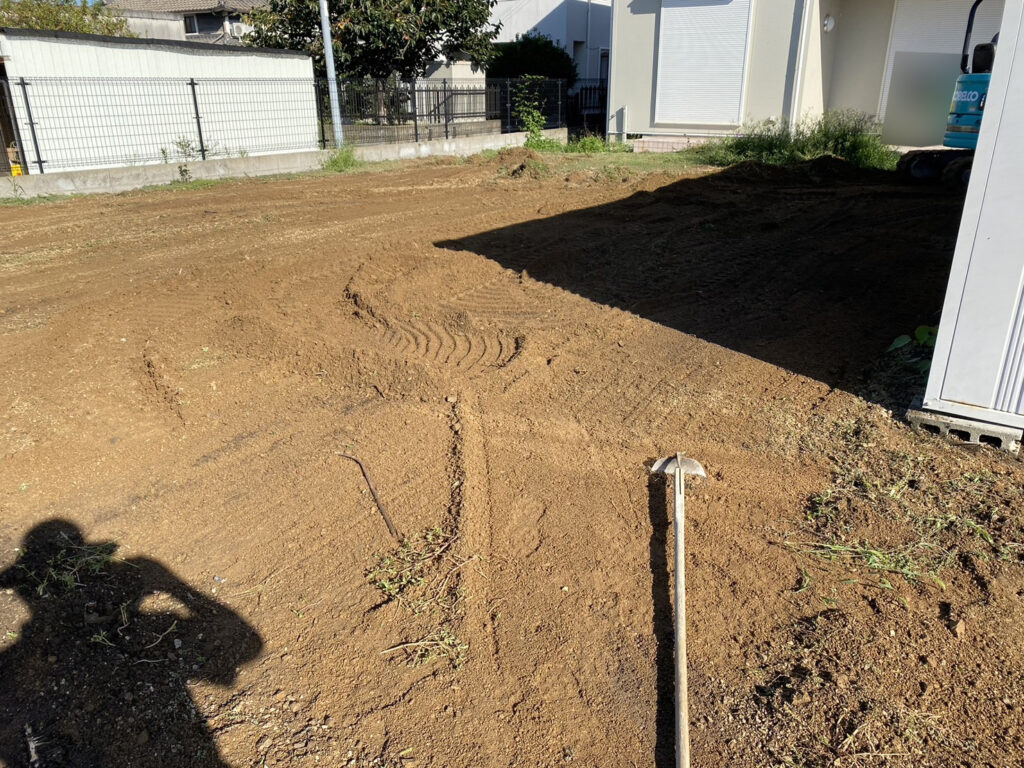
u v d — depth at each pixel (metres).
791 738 2.18
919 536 3.00
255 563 2.96
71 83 11.86
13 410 4.15
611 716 2.29
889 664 2.40
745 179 12.77
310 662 2.50
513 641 2.57
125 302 5.98
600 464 3.59
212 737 2.23
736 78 17.00
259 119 14.93
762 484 3.39
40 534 3.11
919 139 16.86
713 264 7.16
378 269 6.84
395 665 2.48
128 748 2.20
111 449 3.79
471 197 11.20
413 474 3.54
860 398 4.19
